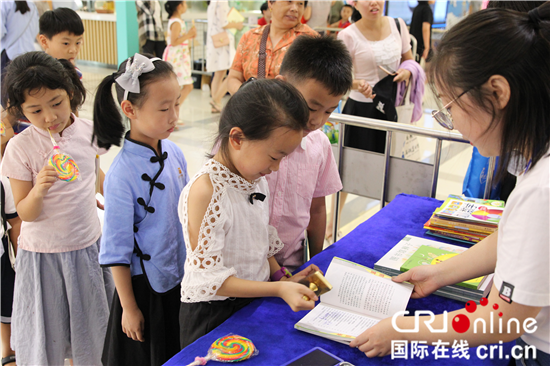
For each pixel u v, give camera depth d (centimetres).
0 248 179
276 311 112
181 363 93
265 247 119
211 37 552
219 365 92
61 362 178
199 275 103
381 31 278
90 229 179
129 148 139
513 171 87
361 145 295
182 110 608
